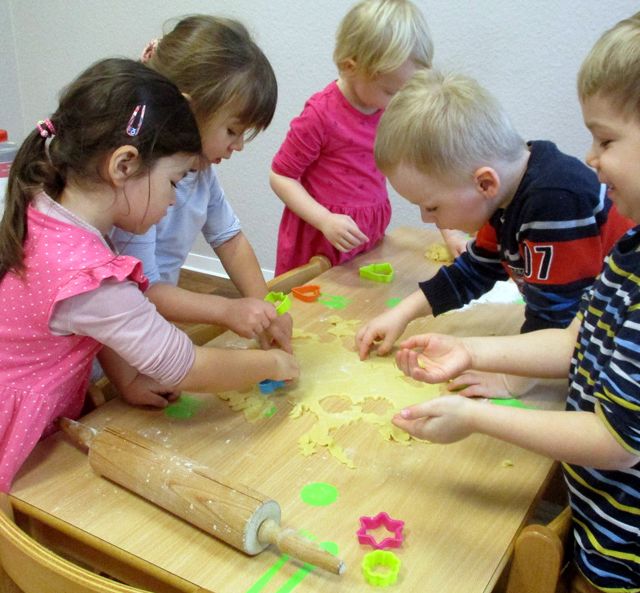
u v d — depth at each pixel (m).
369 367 0.99
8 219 0.78
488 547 0.66
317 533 0.67
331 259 1.60
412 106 0.95
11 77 2.90
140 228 0.85
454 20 2.02
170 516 0.70
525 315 1.04
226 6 2.40
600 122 0.66
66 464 0.78
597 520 0.76
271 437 0.82
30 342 0.78
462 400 0.74
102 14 2.63
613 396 0.65
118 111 0.77
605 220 0.96
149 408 0.88
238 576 0.62
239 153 2.60
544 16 1.90
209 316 1.04
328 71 2.32
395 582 0.62
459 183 0.95
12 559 0.67
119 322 0.76
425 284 1.11
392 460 0.79
